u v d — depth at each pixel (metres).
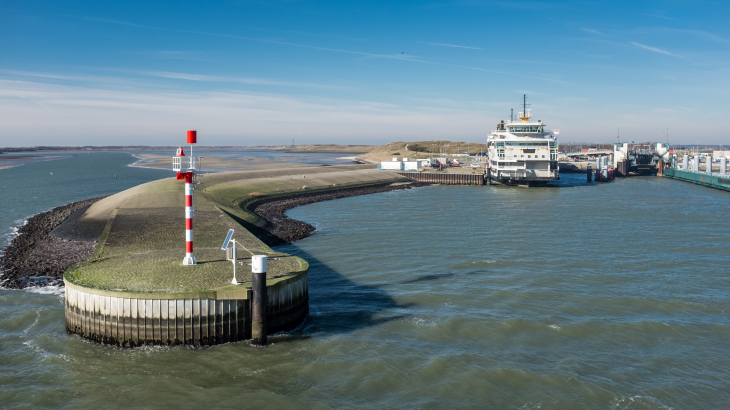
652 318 37.38
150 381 28.05
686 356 31.52
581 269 50.88
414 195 127.25
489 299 41.66
